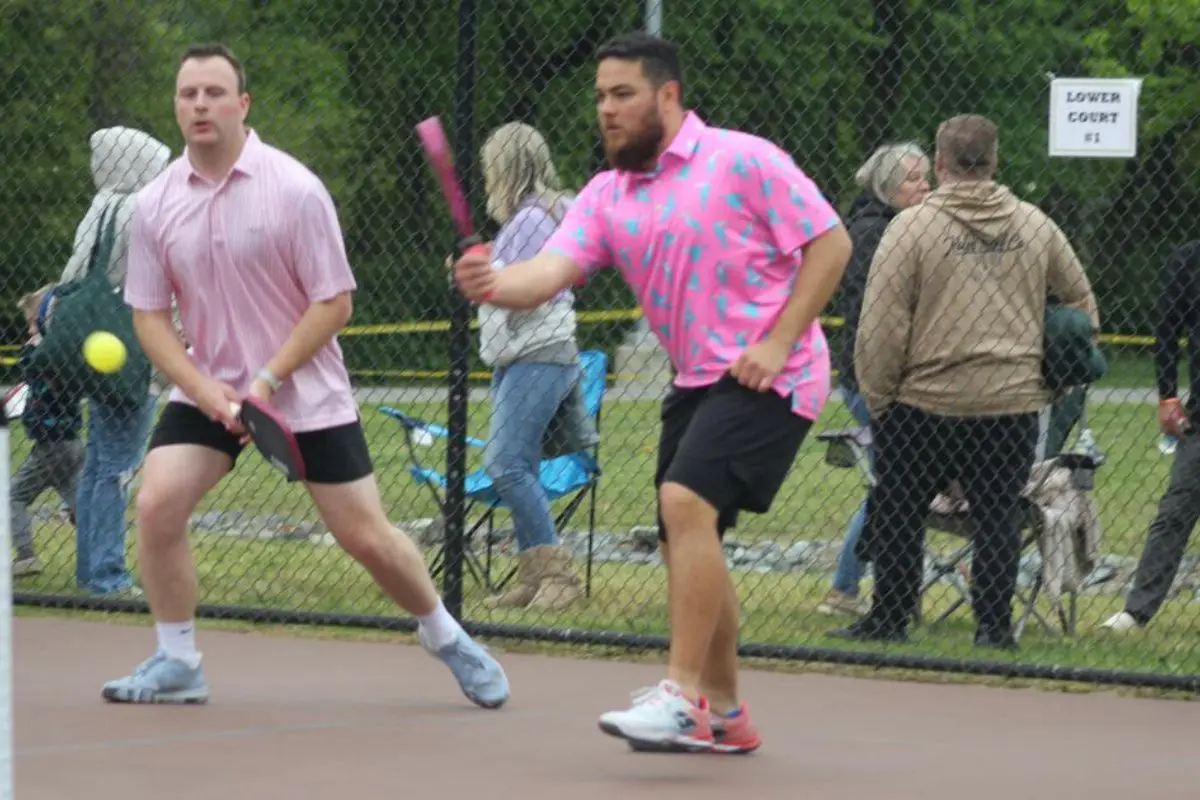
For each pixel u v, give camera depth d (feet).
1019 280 61.05
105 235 68.95
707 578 44.06
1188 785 44.04
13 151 96.53
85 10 96.89
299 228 48.60
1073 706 53.67
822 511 96.99
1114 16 174.29
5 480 27.55
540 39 133.69
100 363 54.65
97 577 70.13
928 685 56.59
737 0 138.92
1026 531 79.71
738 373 43.73
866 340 61.82
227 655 60.13
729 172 44.09
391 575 50.72
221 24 131.23
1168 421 65.26
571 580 69.41
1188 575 77.82
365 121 132.67
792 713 52.21
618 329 138.62
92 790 41.96
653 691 45.37
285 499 98.22
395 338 136.67
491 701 52.01
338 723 49.83
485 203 72.23
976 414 61.11
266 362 49.65
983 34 146.51
